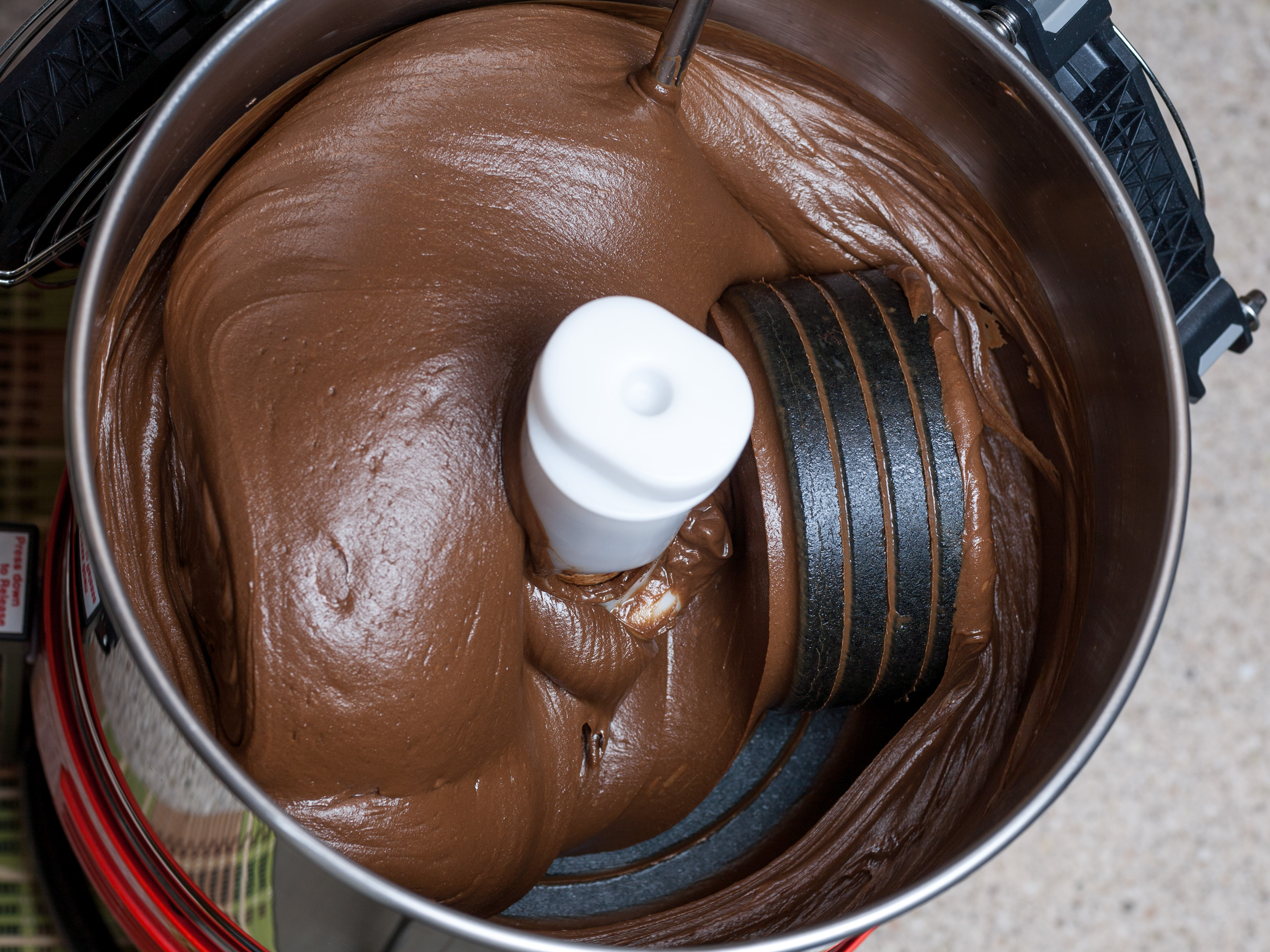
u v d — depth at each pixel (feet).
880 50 1.23
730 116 1.30
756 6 1.24
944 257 1.34
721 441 0.99
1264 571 1.91
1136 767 1.87
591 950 0.99
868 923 1.03
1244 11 1.98
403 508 1.10
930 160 1.30
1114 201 1.17
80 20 1.20
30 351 1.50
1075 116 1.17
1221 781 1.88
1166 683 1.89
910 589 1.21
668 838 1.33
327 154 1.18
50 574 1.30
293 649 1.08
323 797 1.11
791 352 1.20
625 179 1.21
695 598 1.27
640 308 1.00
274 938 1.18
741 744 1.27
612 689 1.23
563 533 1.08
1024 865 1.84
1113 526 1.22
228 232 1.15
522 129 1.20
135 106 1.23
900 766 1.28
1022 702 1.30
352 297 1.14
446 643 1.11
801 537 1.17
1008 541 1.34
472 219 1.18
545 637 1.20
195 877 1.15
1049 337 1.30
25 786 1.46
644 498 1.00
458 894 1.16
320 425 1.11
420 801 1.12
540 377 0.99
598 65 1.24
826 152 1.32
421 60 1.20
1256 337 1.93
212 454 1.11
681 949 1.02
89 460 1.00
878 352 1.22
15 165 1.22
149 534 1.17
